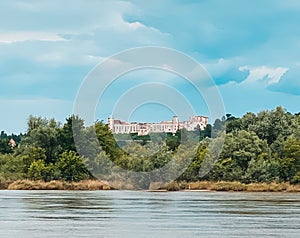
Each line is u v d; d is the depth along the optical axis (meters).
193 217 28.75
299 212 32.00
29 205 37.03
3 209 33.62
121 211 32.28
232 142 75.88
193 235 21.44
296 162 74.56
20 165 79.06
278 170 74.94
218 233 22.14
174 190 69.94
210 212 31.86
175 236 21.11
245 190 71.31
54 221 26.58
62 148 81.88
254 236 21.27
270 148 82.12
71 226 24.48
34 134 82.75
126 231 22.67
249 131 82.19
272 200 45.25
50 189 72.81
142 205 37.34
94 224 25.28
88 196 50.59
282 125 87.31
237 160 76.00
